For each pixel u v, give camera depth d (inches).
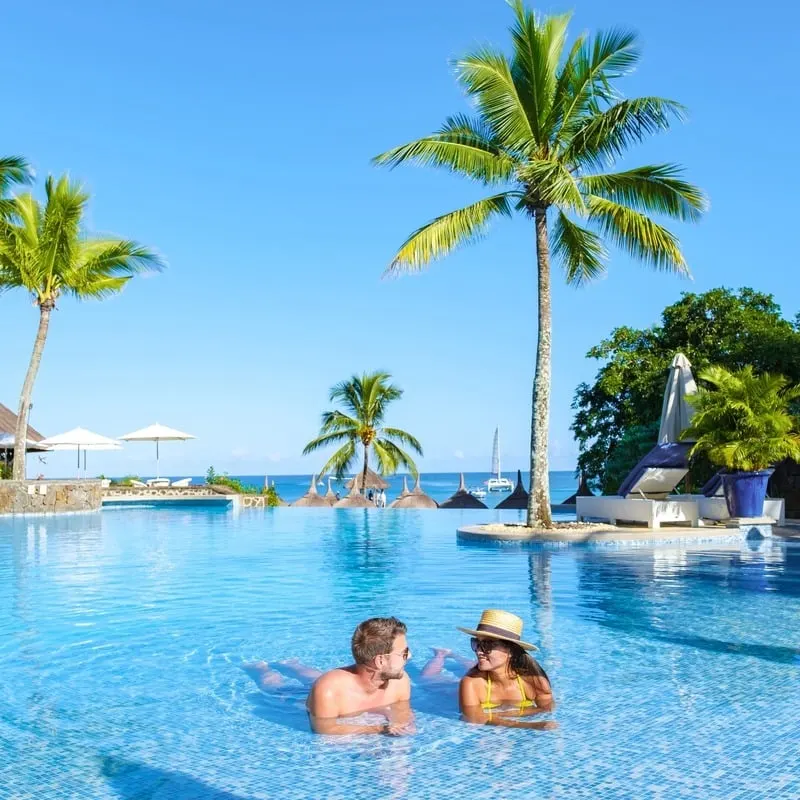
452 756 149.3
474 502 1126.4
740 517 573.6
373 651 173.3
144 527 751.1
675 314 1063.0
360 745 156.6
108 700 191.5
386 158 581.0
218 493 1173.7
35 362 956.6
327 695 175.8
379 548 542.3
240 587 367.9
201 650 243.0
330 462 1401.3
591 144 604.4
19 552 525.3
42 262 933.8
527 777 138.3
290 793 133.2
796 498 724.0
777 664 218.2
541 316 604.4
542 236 608.1
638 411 1051.9
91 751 155.4
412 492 1295.5
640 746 153.6
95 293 1003.3
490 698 180.4
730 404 573.0
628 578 383.6
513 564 443.2
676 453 639.8
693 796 129.5
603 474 1119.6
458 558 476.1
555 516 841.5
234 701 189.5
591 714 174.4
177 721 174.4
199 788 136.0
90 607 317.4
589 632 261.4
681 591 342.6
